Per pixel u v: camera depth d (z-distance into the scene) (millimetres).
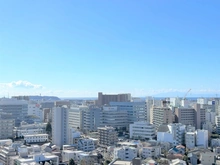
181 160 172125
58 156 181875
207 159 182000
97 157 184750
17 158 165125
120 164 153250
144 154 198250
